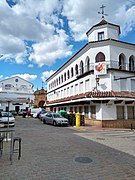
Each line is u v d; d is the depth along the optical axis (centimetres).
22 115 4356
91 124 2472
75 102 2664
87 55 2711
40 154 874
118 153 927
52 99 4650
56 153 899
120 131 1981
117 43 2569
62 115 2734
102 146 1105
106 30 2758
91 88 2480
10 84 5166
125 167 697
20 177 580
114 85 2416
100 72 2417
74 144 1145
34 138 1356
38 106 5362
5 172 622
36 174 609
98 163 743
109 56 2509
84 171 645
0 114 2248
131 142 1273
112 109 2362
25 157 812
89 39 2945
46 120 2628
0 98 1145
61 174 613
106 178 584
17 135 1488
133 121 2431
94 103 2411
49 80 5116
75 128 2175
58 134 1612
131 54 2712
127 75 2536
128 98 2292
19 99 1204
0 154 840
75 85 3061
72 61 3284
